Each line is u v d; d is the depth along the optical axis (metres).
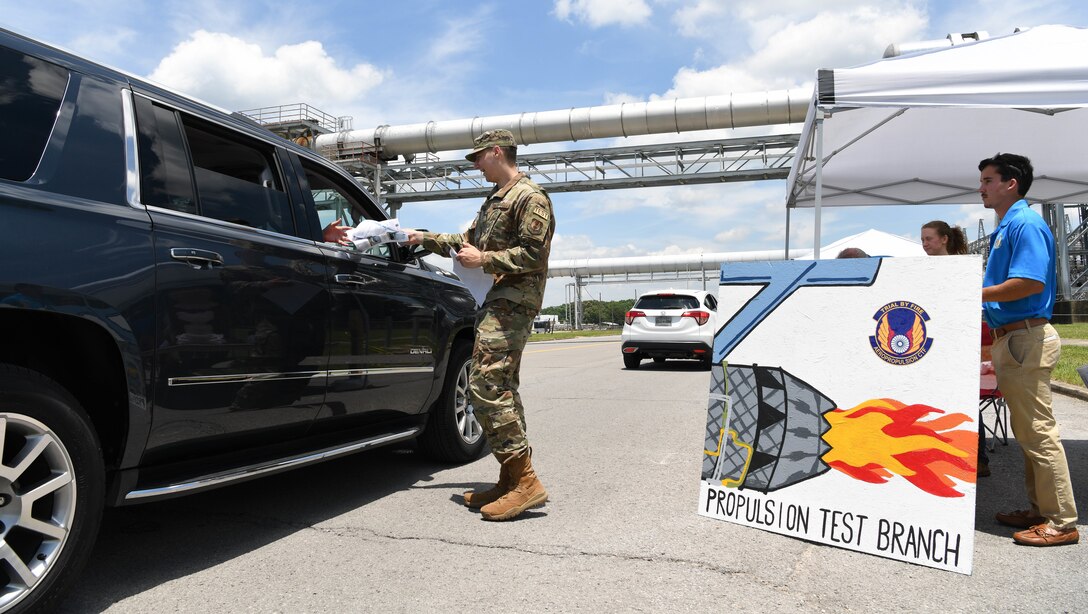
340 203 3.90
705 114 22.67
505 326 3.32
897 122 6.05
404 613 2.29
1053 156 6.52
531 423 6.25
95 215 2.25
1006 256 3.09
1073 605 2.34
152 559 2.80
